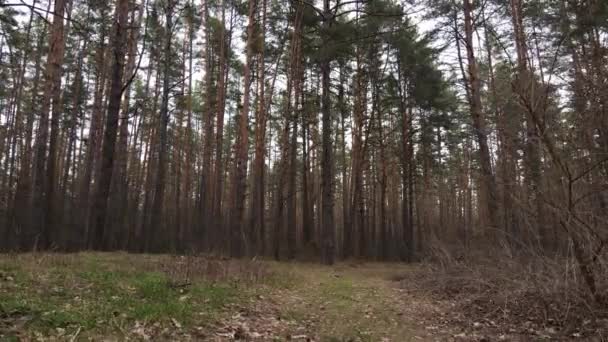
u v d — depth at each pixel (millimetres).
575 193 6250
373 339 5523
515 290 6980
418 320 6934
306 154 28406
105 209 12172
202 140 35406
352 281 12086
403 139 26750
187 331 4793
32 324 4172
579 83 7109
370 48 22828
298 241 31688
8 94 27859
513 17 13711
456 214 39656
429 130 26859
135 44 18250
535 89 6758
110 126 11984
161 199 20422
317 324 6148
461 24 14836
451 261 10781
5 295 4926
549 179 6488
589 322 5703
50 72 12398
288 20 19078
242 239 16031
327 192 17422
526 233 8078
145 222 24609
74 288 5895
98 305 5133
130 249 20344
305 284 10375
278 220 20469
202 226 24594
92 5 16062
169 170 36125
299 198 44156
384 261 24438
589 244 5969
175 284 7008
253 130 27422
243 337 4918
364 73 24328
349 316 6930
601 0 12008
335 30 15305
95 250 11977
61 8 12477
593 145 6535
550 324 6082
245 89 17812
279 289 8938
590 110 6727
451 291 9477
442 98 25000
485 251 10008
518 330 5984
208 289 7160
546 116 6582
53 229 15039
